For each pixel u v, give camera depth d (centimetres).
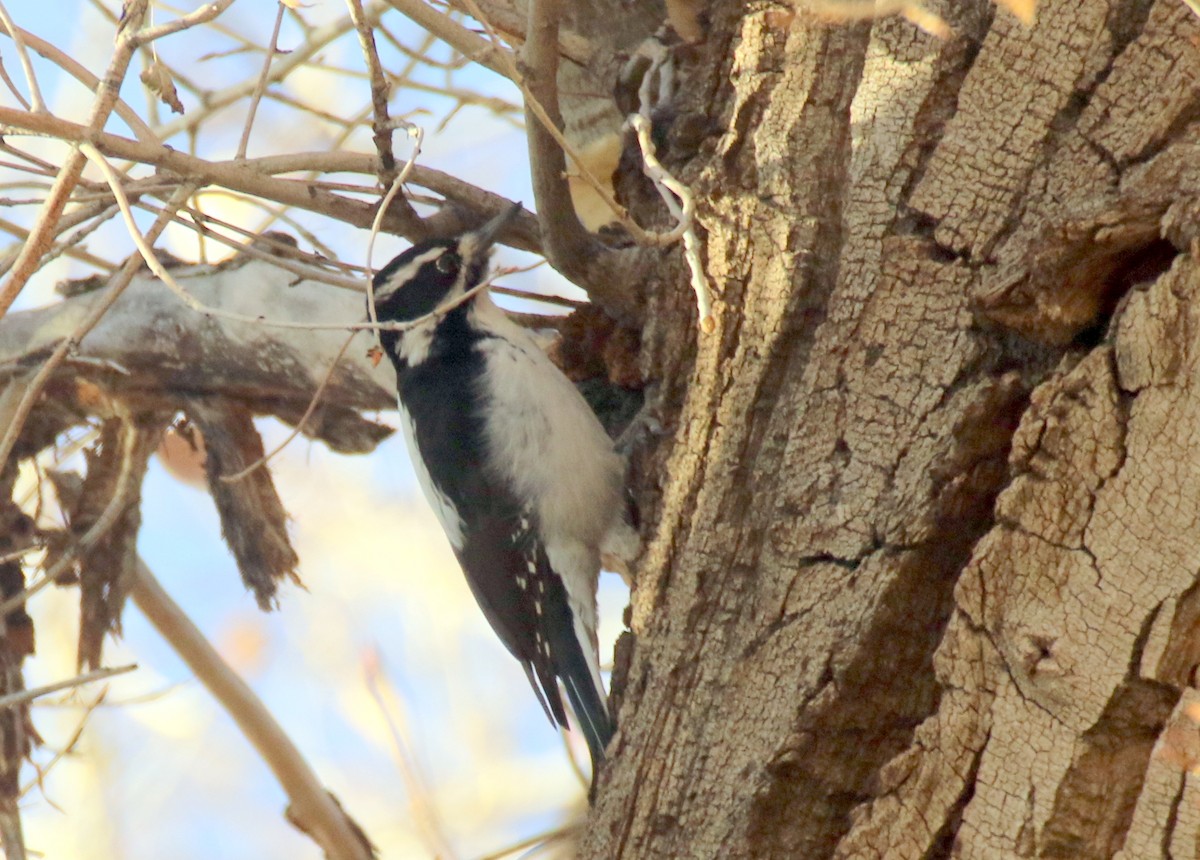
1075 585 576
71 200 866
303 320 1084
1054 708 581
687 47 821
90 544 1055
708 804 692
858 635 650
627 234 964
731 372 729
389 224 970
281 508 1135
